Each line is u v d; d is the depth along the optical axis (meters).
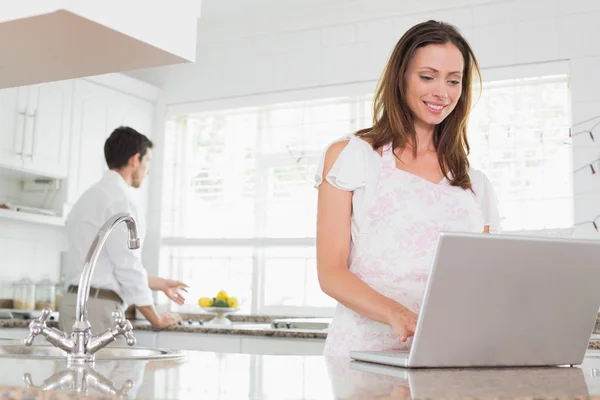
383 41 4.19
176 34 1.34
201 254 4.66
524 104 3.87
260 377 1.03
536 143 3.82
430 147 1.73
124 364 1.21
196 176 4.74
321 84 4.34
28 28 1.23
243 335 3.38
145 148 3.30
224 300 4.01
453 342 1.18
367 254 1.64
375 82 4.19
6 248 4.17
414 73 1.64
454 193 1.68
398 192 1.65
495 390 0.85
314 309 4.28
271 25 4.46
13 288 4.09
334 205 1.63
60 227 4.48
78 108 4.25
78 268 3.15
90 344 1.37
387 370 1.15
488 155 3.91
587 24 3.72
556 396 0.80
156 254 4.69
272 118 4.55
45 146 4.05
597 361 1.48
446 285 1.13
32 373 1.00
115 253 3.09
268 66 4.50
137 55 1.37
